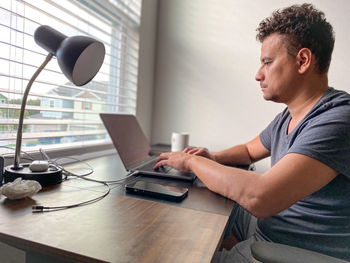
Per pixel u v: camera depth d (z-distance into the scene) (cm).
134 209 60
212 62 180
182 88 188
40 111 102
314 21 76
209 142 184
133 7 163
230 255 76
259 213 63
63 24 109
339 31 154
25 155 92
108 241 45
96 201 64
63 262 45
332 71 156
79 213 56
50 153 105
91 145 132
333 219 70
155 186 75
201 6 180
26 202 61
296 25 75
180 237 48
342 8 153
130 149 105
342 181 68
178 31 186
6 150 89
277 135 102
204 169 78
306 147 64
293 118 90
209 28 179
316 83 80
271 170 66
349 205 69
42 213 55
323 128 66
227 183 69
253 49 171
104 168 103
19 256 56
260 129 173
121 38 153
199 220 56
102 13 136
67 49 69
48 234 46
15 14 85
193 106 186
